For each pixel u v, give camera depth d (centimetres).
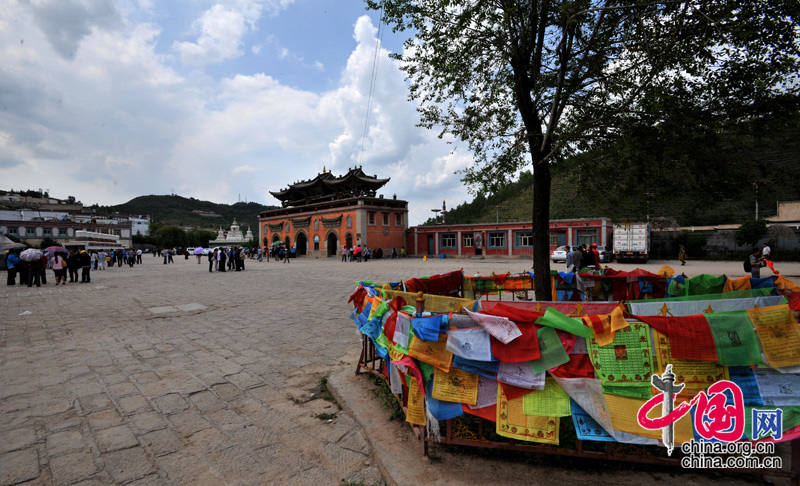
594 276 720
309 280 1798
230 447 331
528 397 280
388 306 373
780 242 3061
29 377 502
